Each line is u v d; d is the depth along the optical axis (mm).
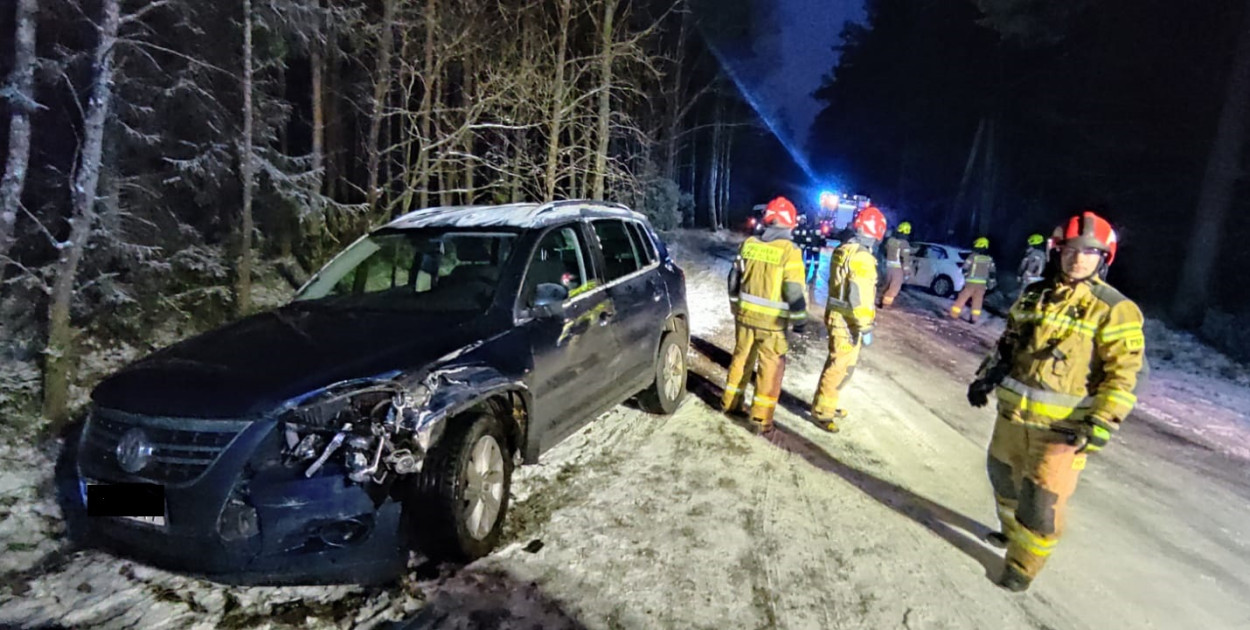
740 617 3393
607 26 12109
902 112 34625
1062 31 20641
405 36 11422
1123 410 3381
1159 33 19266
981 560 4125
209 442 3197
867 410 7039
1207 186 15953
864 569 3916
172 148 9719
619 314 5297
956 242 29906
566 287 4805
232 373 3416
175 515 3184
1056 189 24484
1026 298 3824
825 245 22250
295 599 3303
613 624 3268
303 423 3283
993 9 20906
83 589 3311
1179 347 13266
